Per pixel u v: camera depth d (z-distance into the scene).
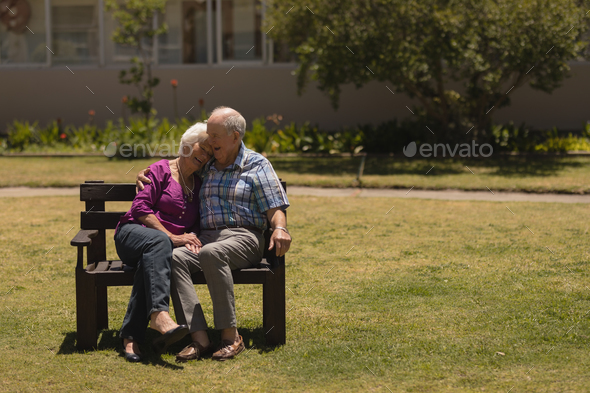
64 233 8.32
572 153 17.55
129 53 23.25
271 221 4.53
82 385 3.73
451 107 18.77
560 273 6.09
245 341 4.49
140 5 19.33
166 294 4.11
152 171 4.61
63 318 4.95
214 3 22.91
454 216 9.61
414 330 4.62
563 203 10.87
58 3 23.17
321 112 22.50
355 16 16.42
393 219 9.41
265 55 22.86
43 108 23.44
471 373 3.87
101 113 23.33
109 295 5.69
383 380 3.79
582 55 16.25
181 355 4.13
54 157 18.61
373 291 5.62
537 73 16.09
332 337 4.52
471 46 15.20
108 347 4.38
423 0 15.51
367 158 17.88
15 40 23.36
